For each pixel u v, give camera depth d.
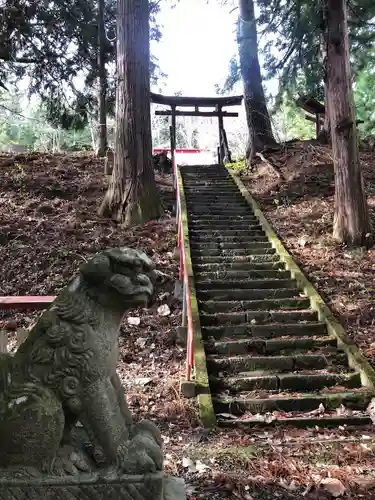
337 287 7.89
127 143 11.19
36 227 10.11
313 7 10.19
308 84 11.56
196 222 10.76
